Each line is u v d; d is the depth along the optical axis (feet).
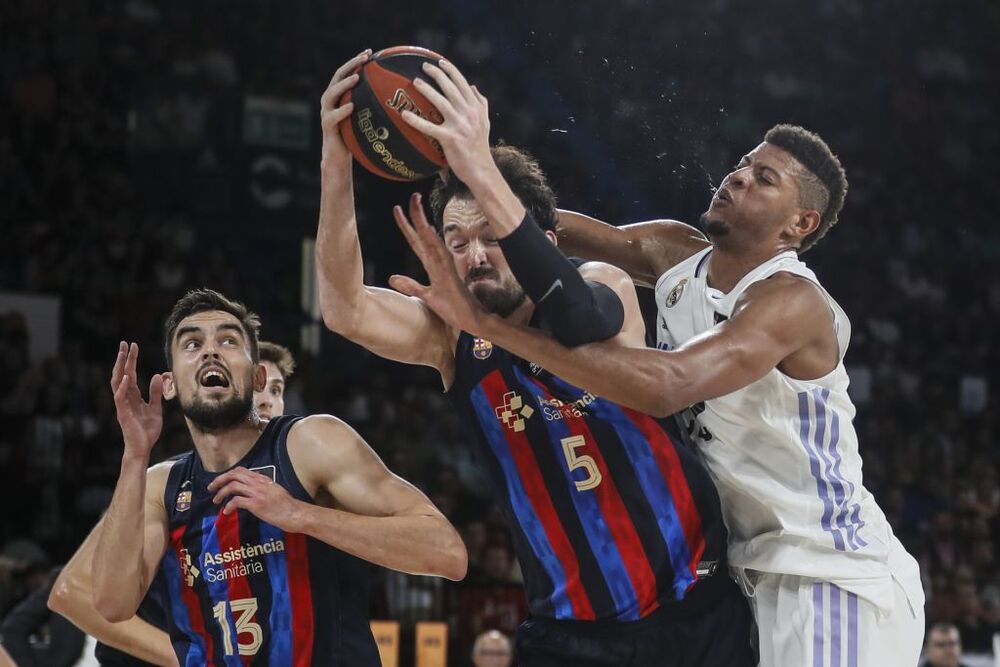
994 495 83.30
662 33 91.97
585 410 21.15
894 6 107.34
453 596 59.16
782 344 20.31
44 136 84.58
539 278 18.02
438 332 22.08
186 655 22.62
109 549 21.84
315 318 85.56
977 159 106.63
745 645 21.91
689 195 31.30
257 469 22.68
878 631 21.94
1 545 66.39
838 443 21.95
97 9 89.15
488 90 88.43
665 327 23.44
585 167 74.95
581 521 21.04
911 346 96.07
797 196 22.36
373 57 18.43
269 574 22.31
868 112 103.65
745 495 21.83
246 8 92.68
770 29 100.32
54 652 33.42
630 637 21.06
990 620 68.23
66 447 69.92
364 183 87.81
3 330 73.36
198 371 22.52
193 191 86.38
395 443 75.25
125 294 80.43
